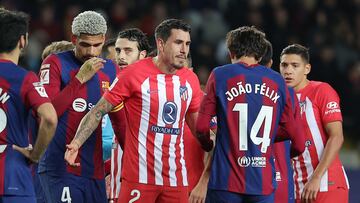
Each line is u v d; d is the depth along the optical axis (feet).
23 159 62.28
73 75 74.13
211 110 68.23
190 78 71.61
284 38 160.97
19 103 61.52
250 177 67.87
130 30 84.12
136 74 69.36
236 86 68.08
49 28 161.68
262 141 68.39
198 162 81.82
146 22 164.96
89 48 72.90
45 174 74.23
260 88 68.39
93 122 68.64
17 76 61.52
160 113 69.77
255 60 69.36
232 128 67.97
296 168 80.28
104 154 81.66
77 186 73.97
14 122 61.62
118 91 69.15
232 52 69.72
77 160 73.97
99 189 75.31
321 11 169.58
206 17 170.71
